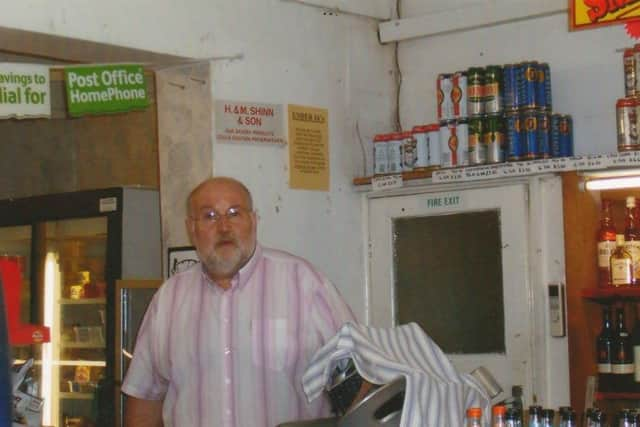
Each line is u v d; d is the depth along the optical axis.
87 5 4.43
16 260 3.73
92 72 4.46
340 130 5.50
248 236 3.38
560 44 5.16
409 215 5.43
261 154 5.09
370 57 5.70
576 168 4.78
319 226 5.35
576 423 3.12
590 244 4.88
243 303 3.38
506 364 5.05
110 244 4.91
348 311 3.44
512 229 5.05
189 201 3.44
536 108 4.96
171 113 5.04
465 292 5.23
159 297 3.53
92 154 6.02
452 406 2.48
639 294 4.60
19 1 4.23
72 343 5.29
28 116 4.34
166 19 4.72
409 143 5.36
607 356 4.84
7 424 1.60
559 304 4.84
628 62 4.71
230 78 4.98
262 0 5.14
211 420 3.33
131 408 3.62
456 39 5.54
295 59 5.29
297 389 3.35
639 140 4.66
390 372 2.46
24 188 6.37
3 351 1.61
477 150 5.09
